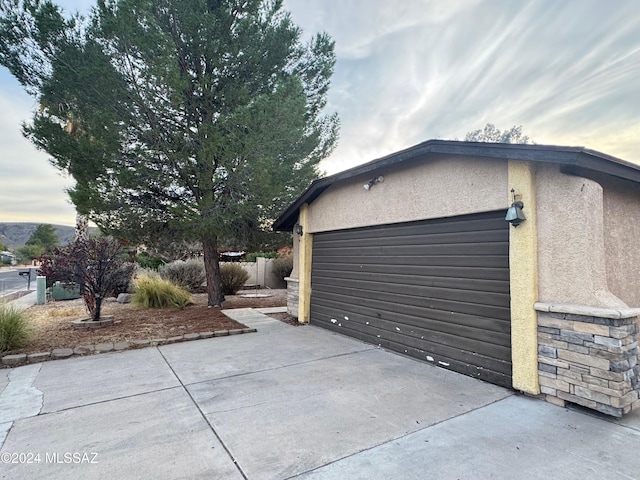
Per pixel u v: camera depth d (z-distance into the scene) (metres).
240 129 8.84
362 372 5.07
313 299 8.80
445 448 3.01
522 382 4.16
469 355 4.90
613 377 3.44
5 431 3.36
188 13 8.80
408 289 5.98
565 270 3.86
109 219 9.37
